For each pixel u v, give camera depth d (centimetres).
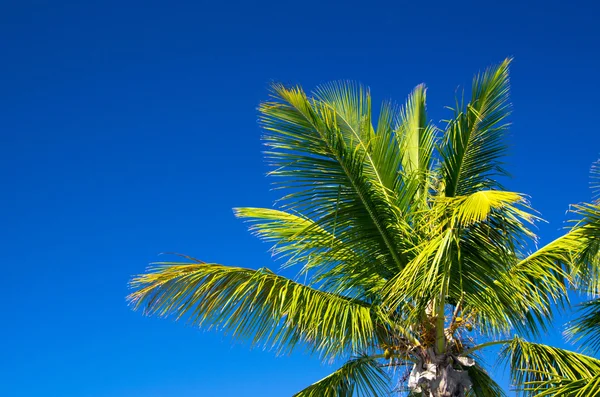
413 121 1091
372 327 817
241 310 855
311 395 919
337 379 916
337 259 864
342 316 828
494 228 746
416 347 850
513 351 915
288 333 855
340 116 923
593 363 871
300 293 839
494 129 877
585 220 738
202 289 852
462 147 864
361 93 932
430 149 934
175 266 854
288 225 928
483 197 665
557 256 865
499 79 861
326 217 822
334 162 800
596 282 860
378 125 919
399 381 862
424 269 749
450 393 818
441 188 907
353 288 888
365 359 904
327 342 841
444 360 836
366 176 880
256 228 925
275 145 805
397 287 768
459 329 863
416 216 869
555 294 876
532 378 913
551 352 882
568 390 760
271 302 855
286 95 781
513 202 643
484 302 820
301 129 794
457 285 822
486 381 954
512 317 879
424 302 802
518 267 882
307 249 865
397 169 888
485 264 783
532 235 690
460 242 773
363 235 844
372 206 821
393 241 848
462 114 859
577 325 910
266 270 853
